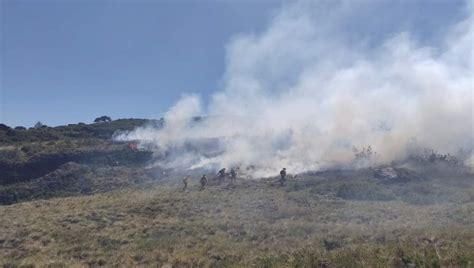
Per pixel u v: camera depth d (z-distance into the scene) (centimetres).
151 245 2494
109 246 2522
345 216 3056
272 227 2794
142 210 3384
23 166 6356
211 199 3775
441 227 2436
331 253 2031
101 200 4022
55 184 5788
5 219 3173
